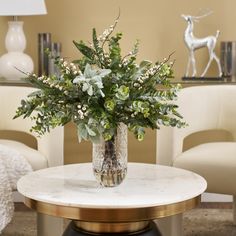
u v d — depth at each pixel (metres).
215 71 3.37
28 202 1.68
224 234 2.75
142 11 3.33
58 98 1.65
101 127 1.61
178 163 2.44
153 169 2.02
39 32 3.35
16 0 3.03
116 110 1.64
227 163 2.36
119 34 1.71
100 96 1.61
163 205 1.59
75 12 3.33
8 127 2.83
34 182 1.82
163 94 1.68
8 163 2.21
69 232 1.68
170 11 3.34
